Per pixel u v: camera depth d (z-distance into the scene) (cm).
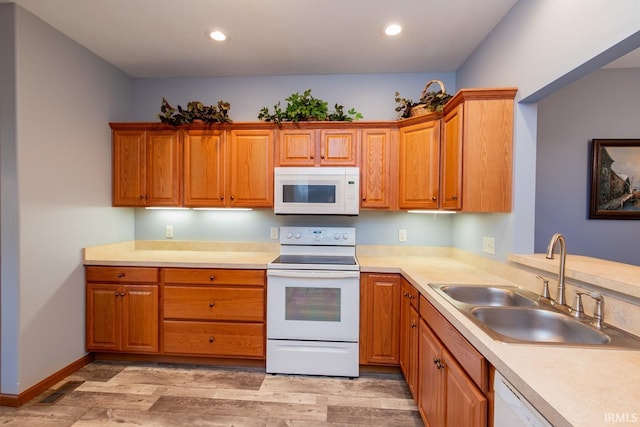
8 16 182
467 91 180
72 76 221
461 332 116
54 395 196
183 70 271
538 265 153
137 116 288
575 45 132
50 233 205
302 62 254
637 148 248
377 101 275
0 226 185
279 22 199
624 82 251
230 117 283
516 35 177
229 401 192
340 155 247
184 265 229
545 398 69
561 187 254
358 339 221
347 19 196
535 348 95
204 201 255
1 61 183
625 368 83
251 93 282
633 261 249
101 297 233
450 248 271
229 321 228
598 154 250
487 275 198
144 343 232
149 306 231
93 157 241
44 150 200
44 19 198
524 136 175
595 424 61
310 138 248
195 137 254
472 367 108
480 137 181
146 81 287
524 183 175
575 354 91
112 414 178
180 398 194
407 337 202
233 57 247
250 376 221
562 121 254
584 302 128
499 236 191
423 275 196
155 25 204
